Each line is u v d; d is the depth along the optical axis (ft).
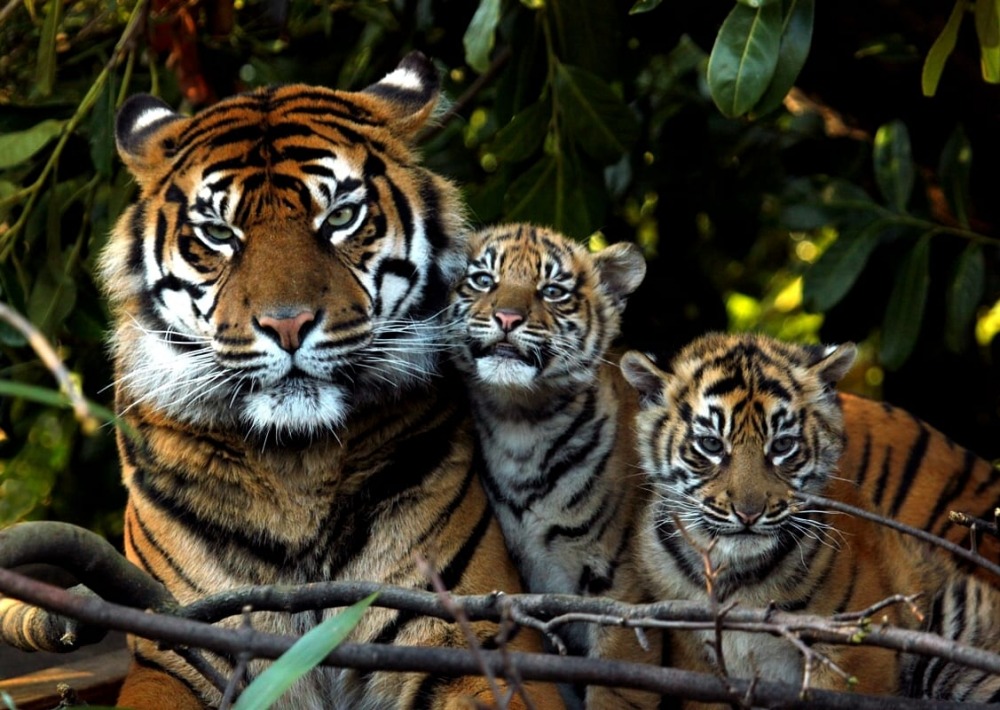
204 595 24.44
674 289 43.06
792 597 26.53
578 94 33.83
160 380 24.91
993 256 38.83
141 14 33.30
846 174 39.70
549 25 34.60
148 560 24.89
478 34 29.30
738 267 50.01
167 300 25.13
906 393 41.98
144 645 24.23
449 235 27.25
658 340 43.11
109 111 33.09
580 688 29.22
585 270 31.63
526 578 30.04
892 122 35.60
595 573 29.32
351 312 24.45
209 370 24.29
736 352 28.48
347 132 26.13
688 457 27.45
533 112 34.09
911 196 36.86
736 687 16.76
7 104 35.29
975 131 38.29
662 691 16.72
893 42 36.22
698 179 41.32
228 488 24.54
